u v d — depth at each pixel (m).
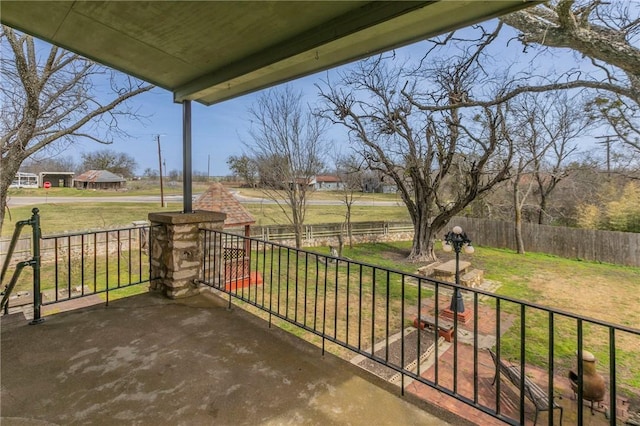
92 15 2.38
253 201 23.80
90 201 25.31
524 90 5.59
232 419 1.74
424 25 2.16
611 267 11.81
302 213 12.81
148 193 31.06
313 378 2.14
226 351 2.47
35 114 6.59
